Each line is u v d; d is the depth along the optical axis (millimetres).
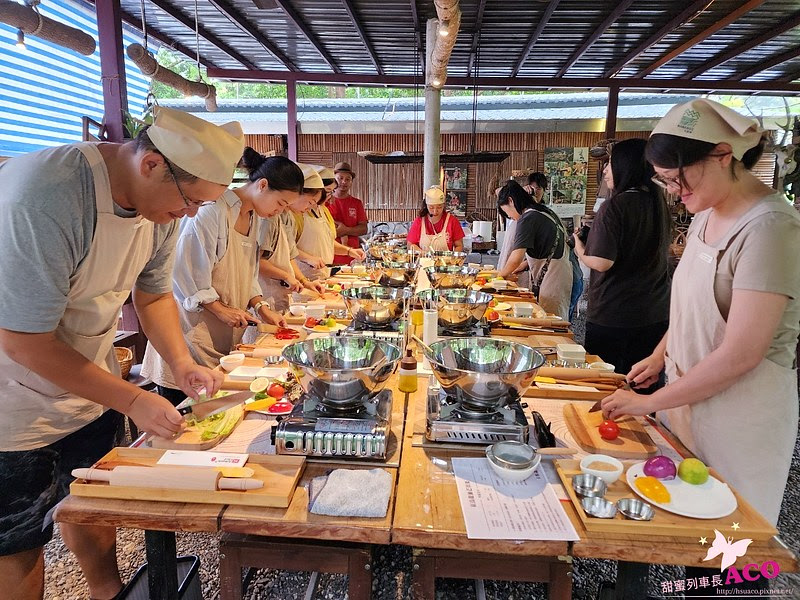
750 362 1202
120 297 1530
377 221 10812
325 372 1229
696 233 1453
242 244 2486
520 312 2836
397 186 10680
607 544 968
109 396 1263
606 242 2309
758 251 1198
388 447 1313
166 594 1226
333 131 10336
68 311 1406
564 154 10461
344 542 1167
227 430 1362
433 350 1464
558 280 3789
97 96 6457
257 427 1428
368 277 4137
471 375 1270
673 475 1136
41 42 5543
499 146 10531
